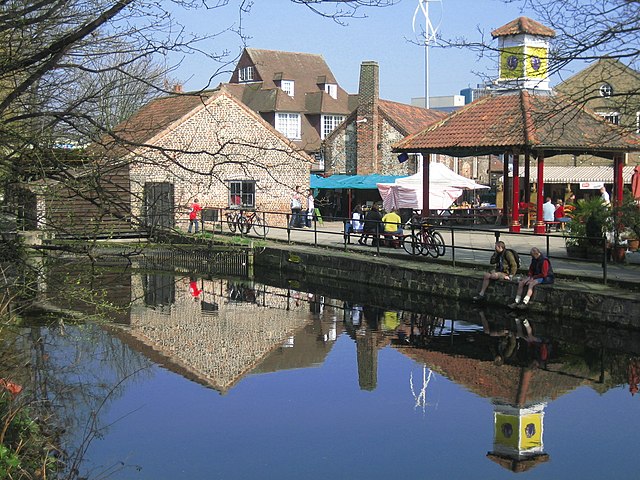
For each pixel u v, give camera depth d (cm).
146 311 2116
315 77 6912
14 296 980
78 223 865
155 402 1271
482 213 3847
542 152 3062
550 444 1084
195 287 2578
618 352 1608
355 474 977
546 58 1350
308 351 1650
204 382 1401
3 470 753
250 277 2853
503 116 3216
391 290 2361
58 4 770
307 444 1098
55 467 916
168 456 1033
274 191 3928
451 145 3180
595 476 965
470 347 1672
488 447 1079
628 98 1402
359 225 3572
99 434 1092
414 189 3744
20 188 848
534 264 1922
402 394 1338
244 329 1884
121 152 810
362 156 5153
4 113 826
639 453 1043
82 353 1512
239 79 6894
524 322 1895
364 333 1830
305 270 2753
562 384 1379
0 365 1288
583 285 1891
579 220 2322
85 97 829
